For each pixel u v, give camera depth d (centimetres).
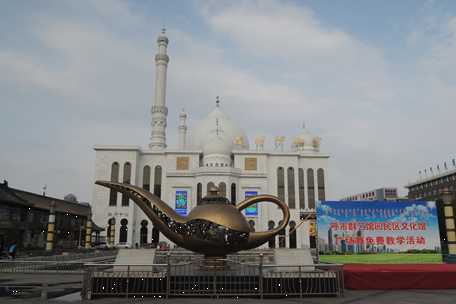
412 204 2455
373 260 2372
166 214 1467
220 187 6322
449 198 2664
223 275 1332
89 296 1328
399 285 1491
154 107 8169
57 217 5684
